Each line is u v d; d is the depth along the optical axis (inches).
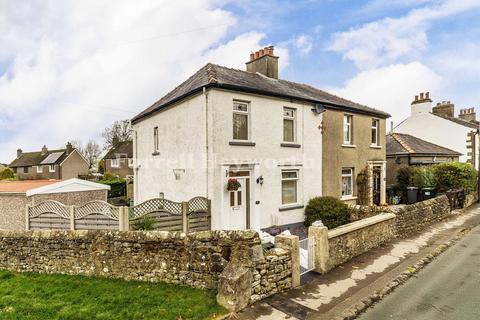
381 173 705.6
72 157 2032.5
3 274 307.6
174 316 201.0
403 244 382.6
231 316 203.6
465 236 430.3
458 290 248.2
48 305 225.1
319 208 501.0
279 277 244.7
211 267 236.4
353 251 332.2
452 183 667.4
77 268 290.4
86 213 368.5
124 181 1233.4
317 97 579.2
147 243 261.1
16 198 521.3
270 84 529.7
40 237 307.1
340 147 600.7
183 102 477.1
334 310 215.3
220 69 511.5
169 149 521.0
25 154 2267.5
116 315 205.8
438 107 1143.6
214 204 415.2
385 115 698.8
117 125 2449.6
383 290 248.4
